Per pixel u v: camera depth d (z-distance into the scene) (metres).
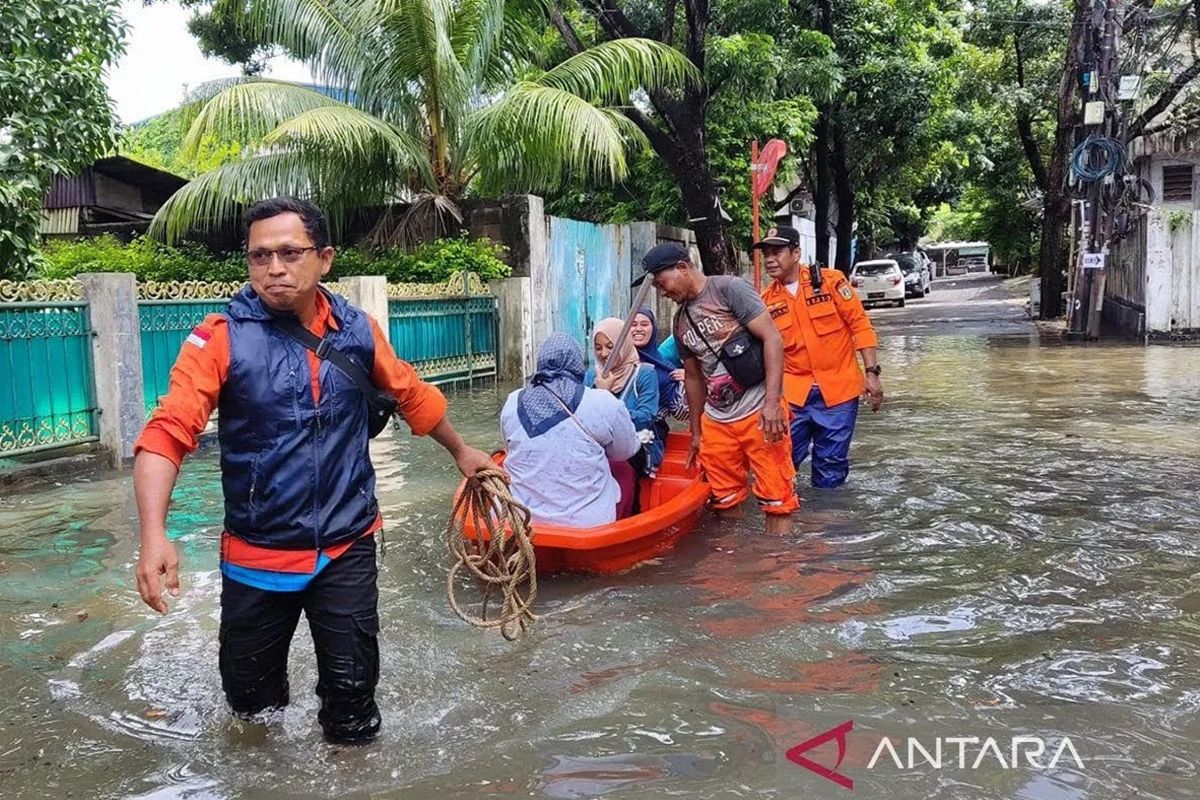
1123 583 4.35
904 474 6.71
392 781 2.79
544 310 14.25
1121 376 11.94
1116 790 2.62
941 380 12.16
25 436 7.30
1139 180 17.75
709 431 5.54
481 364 13.40
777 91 19.69
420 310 12.09
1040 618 3.94
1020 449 7.52
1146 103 20.47
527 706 3.25
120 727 3.19
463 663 3.63
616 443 4.81
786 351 6.22
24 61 8.56
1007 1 23.73
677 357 6.61
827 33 20.61
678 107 16.75
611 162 12.59
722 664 3.54
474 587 4.55
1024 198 31.42
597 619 4.04
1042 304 22.59
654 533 4.79
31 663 3.75
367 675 2.99
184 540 5.46
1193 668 3.41
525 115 12.55
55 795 2.76
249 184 12.68
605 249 16.34
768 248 6.12
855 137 24.78
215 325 2.82
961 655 3.57
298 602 3.00
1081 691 3.24
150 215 19.39
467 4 13.45
